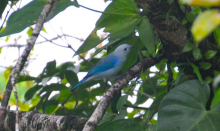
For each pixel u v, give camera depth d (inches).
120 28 265.9
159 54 272.8
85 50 274.4
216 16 83.3
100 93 398.9
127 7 258.5
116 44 348.8
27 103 443.5
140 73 281.9
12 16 275.0
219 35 241.1
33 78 384.2
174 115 231.1
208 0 84.3
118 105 282.0
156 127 236.7
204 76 263.1
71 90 347.6
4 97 229.9
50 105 398.0
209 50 252.1
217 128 220.4
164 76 367.9
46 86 374.3
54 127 272.7
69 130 264.8
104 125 263.9
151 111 279.6
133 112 411.5
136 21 256.8
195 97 237.1
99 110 233.6
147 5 228.7
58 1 246.8
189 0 86.4
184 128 223.6
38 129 282.0
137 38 311.6
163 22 234.2
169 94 240.2
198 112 231.0
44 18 232.7
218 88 249.3
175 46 251.8
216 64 258.7
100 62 345.1
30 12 274.7
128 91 319.9
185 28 238.2
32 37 228.2
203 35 84.4
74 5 251.6
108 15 261.9
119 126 259.0
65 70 360.5
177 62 264.4
